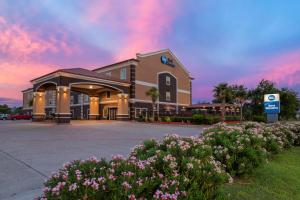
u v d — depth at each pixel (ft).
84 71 100.07
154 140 15.17
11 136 44.68
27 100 191.31
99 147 31.45
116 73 119.34
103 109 123.24
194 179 9.49
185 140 14.16
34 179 16.72
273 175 17.74
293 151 28.71
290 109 107.55
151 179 8.36
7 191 14.42
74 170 8.60
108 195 7.36
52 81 88.38
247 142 17.52
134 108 110.01
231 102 114.21
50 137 43.21
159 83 125.90
